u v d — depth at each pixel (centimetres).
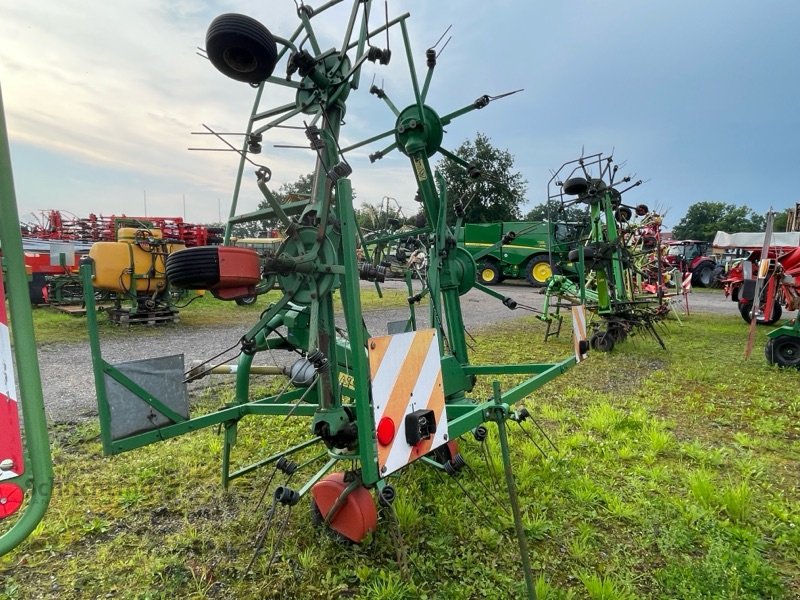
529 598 212
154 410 253
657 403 508
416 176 358
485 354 760
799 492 318
